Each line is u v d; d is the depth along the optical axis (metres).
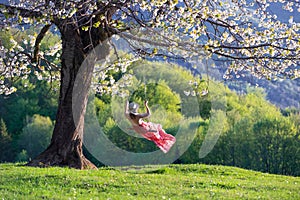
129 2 16.73
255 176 20.11
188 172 20.55
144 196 14.01
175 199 13.66
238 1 19.83
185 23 16.80
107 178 15.91
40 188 14.41
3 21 16.16
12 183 14.95
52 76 24.59
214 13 18.14
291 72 19.53
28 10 16.52
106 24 17.97
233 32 19.09
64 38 19.08
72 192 14.03
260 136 52.06
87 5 16.48
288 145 51.25
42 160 19.03
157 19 16.75
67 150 19.03
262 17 19.91
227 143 52.16
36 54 21.94
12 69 23.34
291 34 18.77
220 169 21.33
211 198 14.01
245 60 19.73
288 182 18.66
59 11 15.73
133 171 17.55
